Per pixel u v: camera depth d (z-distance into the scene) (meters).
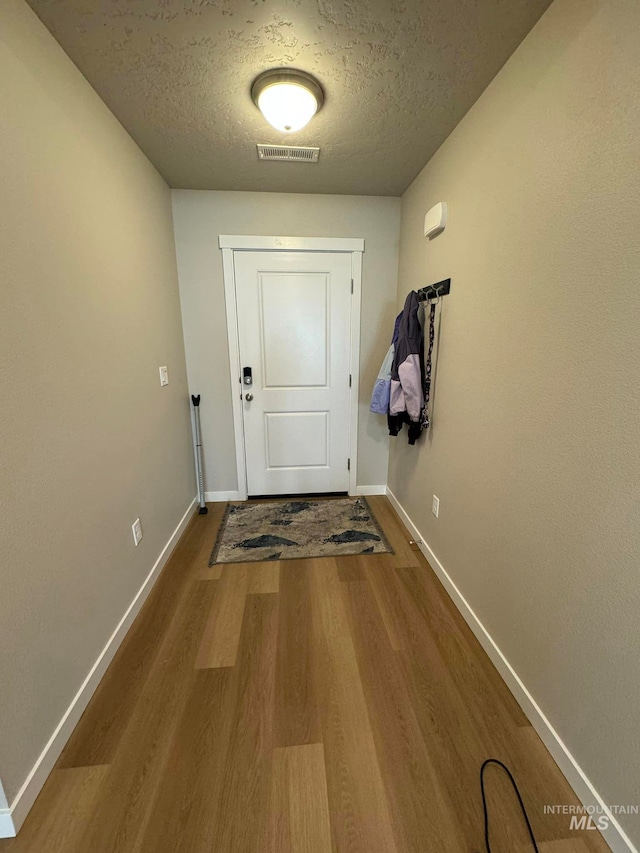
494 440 1.40
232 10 1.07
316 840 0.92
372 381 2.79
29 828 0.94
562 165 1.02
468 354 1.59
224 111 1.53
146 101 1.46
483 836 0.93
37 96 1.05
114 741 1.15
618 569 0.88
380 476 3.00
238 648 1.50
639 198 0.79
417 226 2.15
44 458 1.06
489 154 1.38
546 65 1.07
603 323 0.90
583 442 0.98
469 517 1.61
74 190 1.24
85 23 1.09
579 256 0.97
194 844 0.92
